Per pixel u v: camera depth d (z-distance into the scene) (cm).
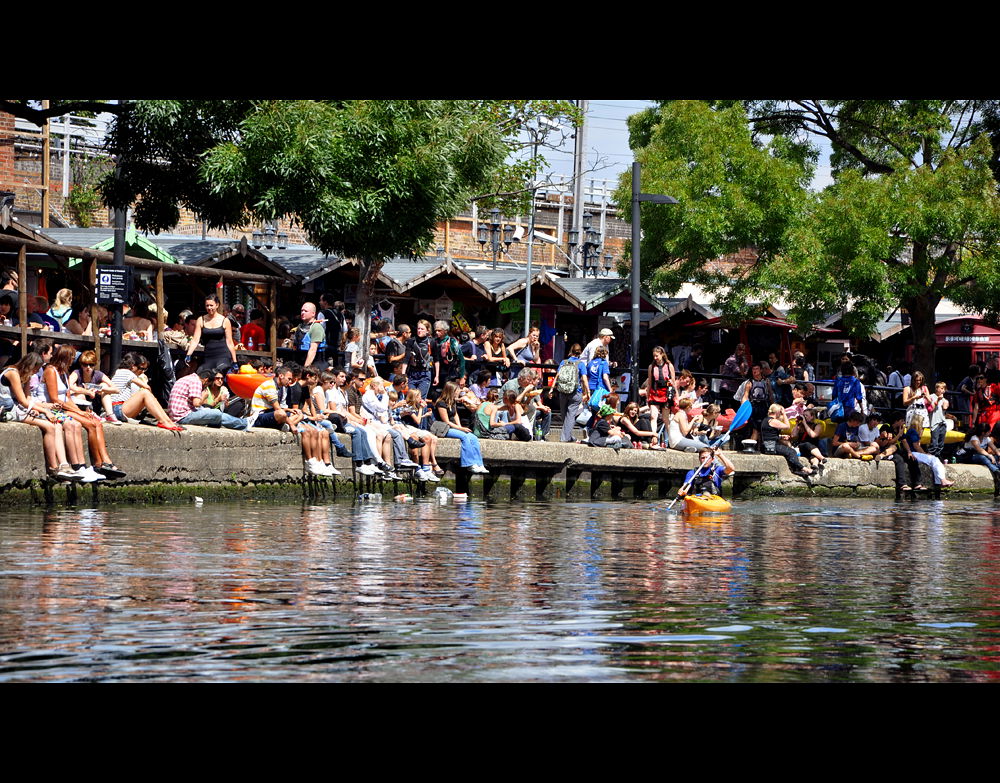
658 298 7300
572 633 1373
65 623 1354
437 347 4772
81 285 3984
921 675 1215
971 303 7012
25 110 4181
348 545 2350
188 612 1452
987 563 2395
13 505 2950
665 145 7069
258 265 5797
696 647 1314
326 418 3981
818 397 6469
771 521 3647
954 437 5959
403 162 4191
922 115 6975
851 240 6681
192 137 4344
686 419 5059
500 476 4553
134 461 3303
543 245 10362
